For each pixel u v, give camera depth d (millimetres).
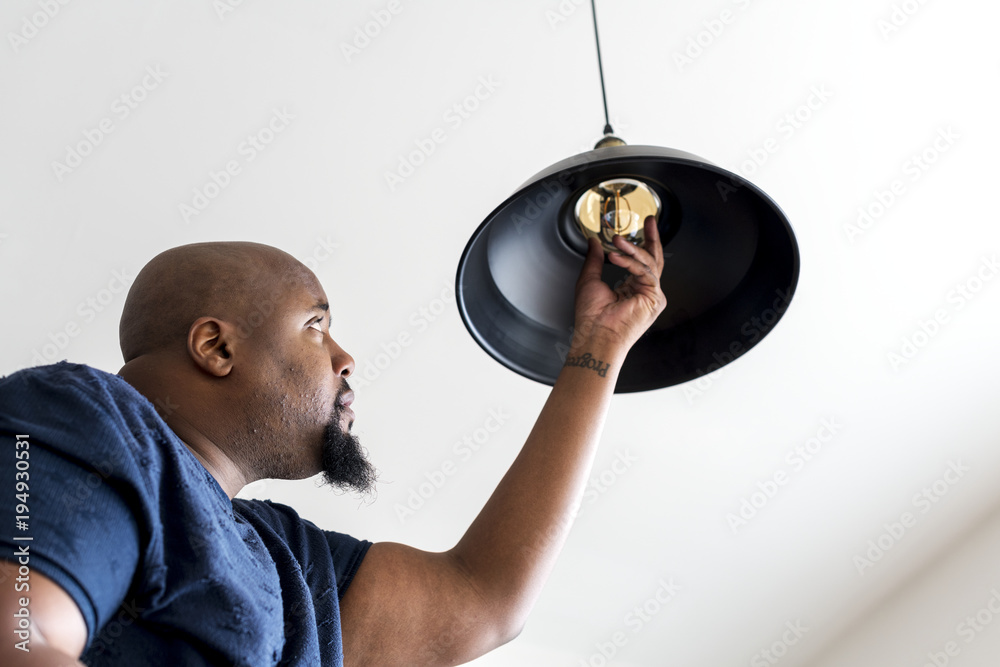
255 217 2738
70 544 637
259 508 1213
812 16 2404
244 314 1124
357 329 3074
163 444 827
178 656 772
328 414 1162
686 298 1289
